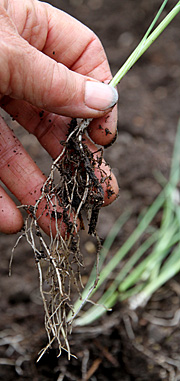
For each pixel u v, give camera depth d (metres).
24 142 0.51
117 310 0.37
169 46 0.64
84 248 0.41
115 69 0.61
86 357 0.34
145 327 0.36
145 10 0.69
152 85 0.59
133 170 0.47
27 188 0.31
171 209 0.40
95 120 0.29
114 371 0.34
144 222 0.40
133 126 0.52
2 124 0.30
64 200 0.29
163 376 0.34
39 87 0.26
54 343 0.35
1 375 0.35
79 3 0.73
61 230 0.30
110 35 0.67
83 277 0.40
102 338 0.35
